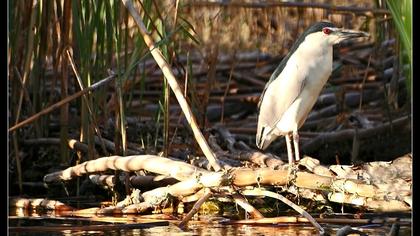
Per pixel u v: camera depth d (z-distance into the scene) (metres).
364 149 15.05
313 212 10.77
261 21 20.33
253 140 15.41
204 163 11.40
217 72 19.58
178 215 10.79
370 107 17.62
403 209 10.21
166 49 11.47
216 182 9.97
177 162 10.59
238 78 19.12
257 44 20.39
